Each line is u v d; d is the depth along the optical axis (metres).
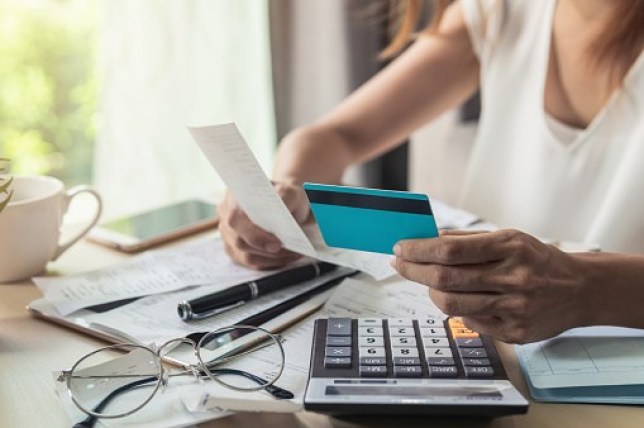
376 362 0.53
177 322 0.63
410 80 1.11
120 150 1.34
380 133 1.08
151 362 0.55
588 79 0.98
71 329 0.64
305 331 0.61
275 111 1.48
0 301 0.70
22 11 1.40
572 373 0.54
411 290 0.68
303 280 0.70
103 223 0.89
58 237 0.77
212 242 0.82
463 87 1.16
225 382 0.53
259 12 1.45
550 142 1.02
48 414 0.51
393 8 1.42
